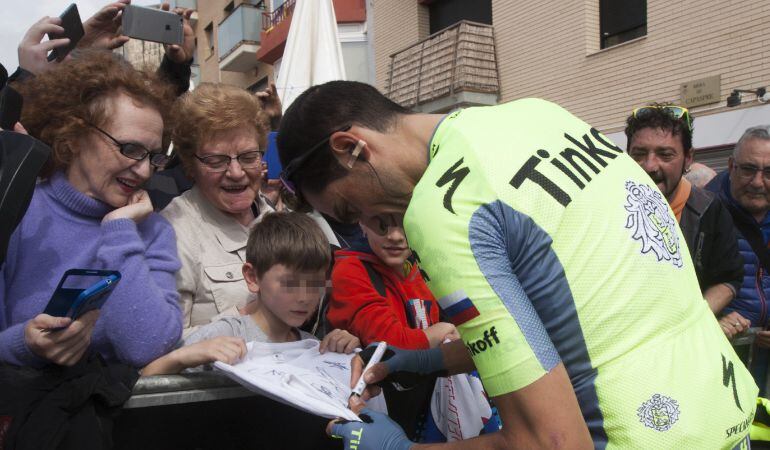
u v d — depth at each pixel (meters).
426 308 2.04
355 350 1.62
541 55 8.59
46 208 1.45
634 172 1.13
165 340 1.40
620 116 7.63
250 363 1.38
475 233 0.96
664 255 1.07
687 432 0.98
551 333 1.00
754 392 1.15
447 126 1.10
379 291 1.89
